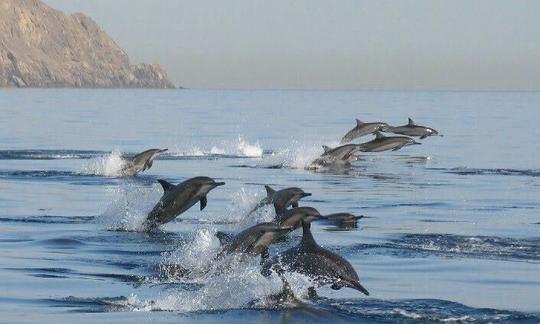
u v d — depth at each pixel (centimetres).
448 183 5838
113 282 2719
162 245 3362
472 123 14312
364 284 2725
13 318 2267
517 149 9006
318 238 3519
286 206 3766
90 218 4053
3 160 7219
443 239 3512
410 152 8725
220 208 4428
